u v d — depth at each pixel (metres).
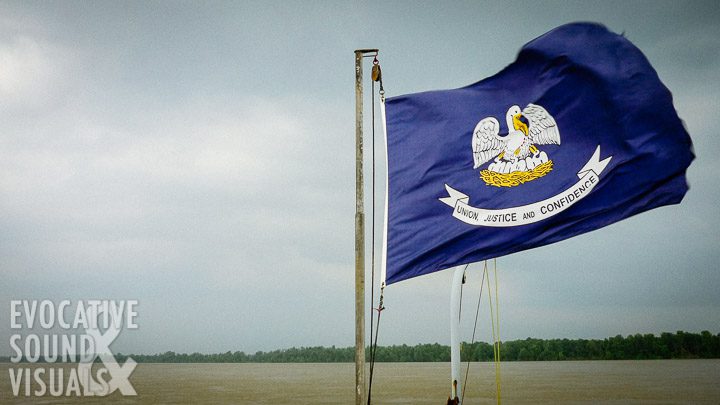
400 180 4.20
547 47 4.12
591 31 4.10
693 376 46.03
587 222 4.08
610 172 4.06
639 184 4.05
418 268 4.12
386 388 38.44
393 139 4.24
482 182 4.15
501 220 4.10
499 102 4.21
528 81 4.19
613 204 4.07
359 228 3.91
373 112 4.29
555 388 34.84
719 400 26.69
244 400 30.00
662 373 51.34
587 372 56.22
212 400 30.34
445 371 74.06
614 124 4.07
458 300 5.05
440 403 27.86
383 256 4.14
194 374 76.31
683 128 4.04
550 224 4.08
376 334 4.04
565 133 4.13
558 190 4.09
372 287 4.13
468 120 4.21
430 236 4.13
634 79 4.05
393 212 4.17
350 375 68.12
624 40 4.09
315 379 56.06
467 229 4.10
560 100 4.14
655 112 4.04
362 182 3.94
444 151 4.19
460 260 4.10
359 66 4.07
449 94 4.25
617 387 34.59
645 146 4.04
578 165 4.10
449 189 4.16
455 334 5.01
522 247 4.09
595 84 4.08
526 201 4.10
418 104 4.25
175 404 28.73
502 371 65.12
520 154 4.15
